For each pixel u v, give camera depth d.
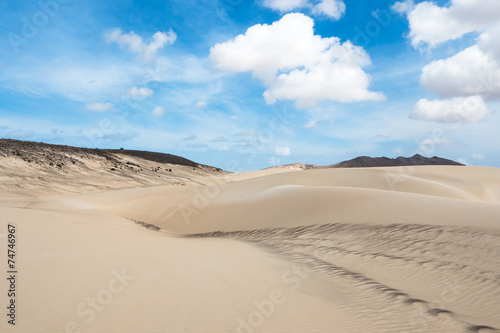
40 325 4.70
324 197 19.34
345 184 36.44
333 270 9.26
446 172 47.84
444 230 11.02
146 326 5.06
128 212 27.50
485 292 6.98
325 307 6.61
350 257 10.42
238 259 9.74
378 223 13.26
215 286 7.04
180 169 90.94
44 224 10.02
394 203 15.72
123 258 8.06
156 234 17.31
